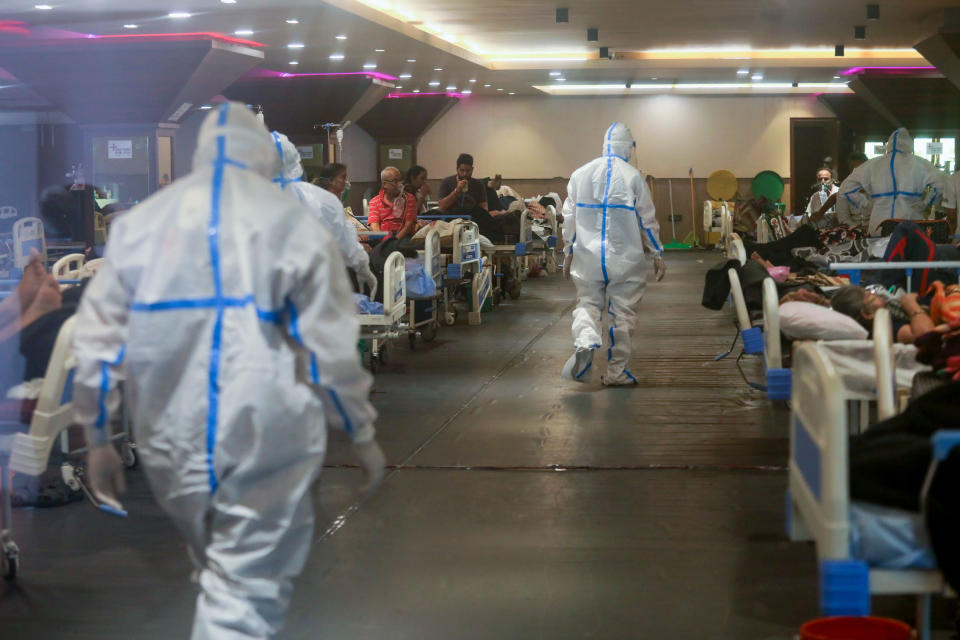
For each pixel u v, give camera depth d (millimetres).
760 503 4270
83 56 13695
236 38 14133
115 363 2338
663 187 23406
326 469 4879
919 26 15312
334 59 16891
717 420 5863
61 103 14516
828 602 2137
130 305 2336
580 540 3830
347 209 9383
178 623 3113
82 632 3053
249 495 2270
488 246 11688
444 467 4898
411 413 6145
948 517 2107
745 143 23188
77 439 5375
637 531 3928
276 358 2266
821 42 17078
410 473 4801
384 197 9914
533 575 3471
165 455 2281
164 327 2248
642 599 3248
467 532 3936
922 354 3154
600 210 6707
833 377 2201
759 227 13164
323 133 19672
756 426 5699
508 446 5297
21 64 13836
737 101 23109
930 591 2203
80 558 3689
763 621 3064
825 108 22953
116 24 13211
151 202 2367
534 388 6934
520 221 12969
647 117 23297
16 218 10672
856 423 4098
